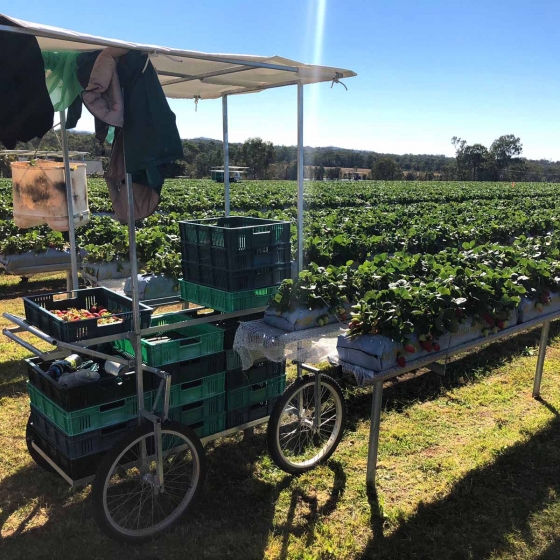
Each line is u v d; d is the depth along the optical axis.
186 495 3.75
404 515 3.84
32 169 4.87
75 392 3.38
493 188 45.53
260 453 4.64
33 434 4.03
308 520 3.78
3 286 10.39
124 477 4.21
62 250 9.33
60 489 4.09
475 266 6.02
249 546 3.52
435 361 4.20
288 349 3.98
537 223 13.15
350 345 3.85
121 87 3.09
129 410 3.67
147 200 3.63
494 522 3.77
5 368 6.21
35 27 2.62
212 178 51.97
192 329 4.55
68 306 4.09
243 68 4.10
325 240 8.68
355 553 3.47
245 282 4.20
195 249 4.41
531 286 5.22
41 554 3.41
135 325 3.53
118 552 3.45
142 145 3.13
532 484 4.23
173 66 4.16
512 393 5.84
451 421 5.26
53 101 3.55
